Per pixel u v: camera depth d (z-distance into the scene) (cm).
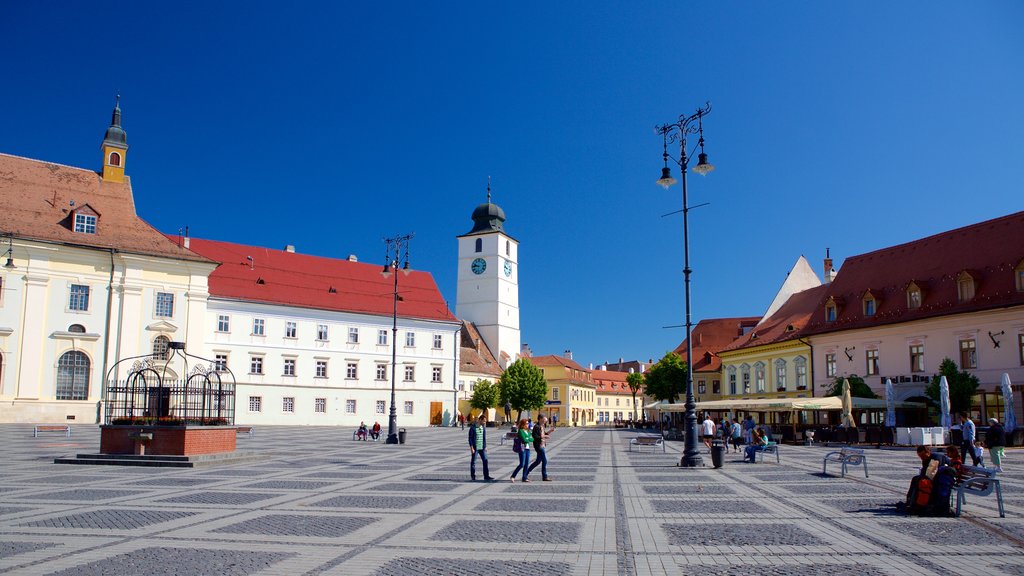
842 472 2198
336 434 5309
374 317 7625
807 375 5716
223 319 6794
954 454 1498
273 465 2569
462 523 1312
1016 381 4006
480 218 11412
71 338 5600
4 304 5412
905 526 1273
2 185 5706
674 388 8169
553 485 1969
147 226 6194
